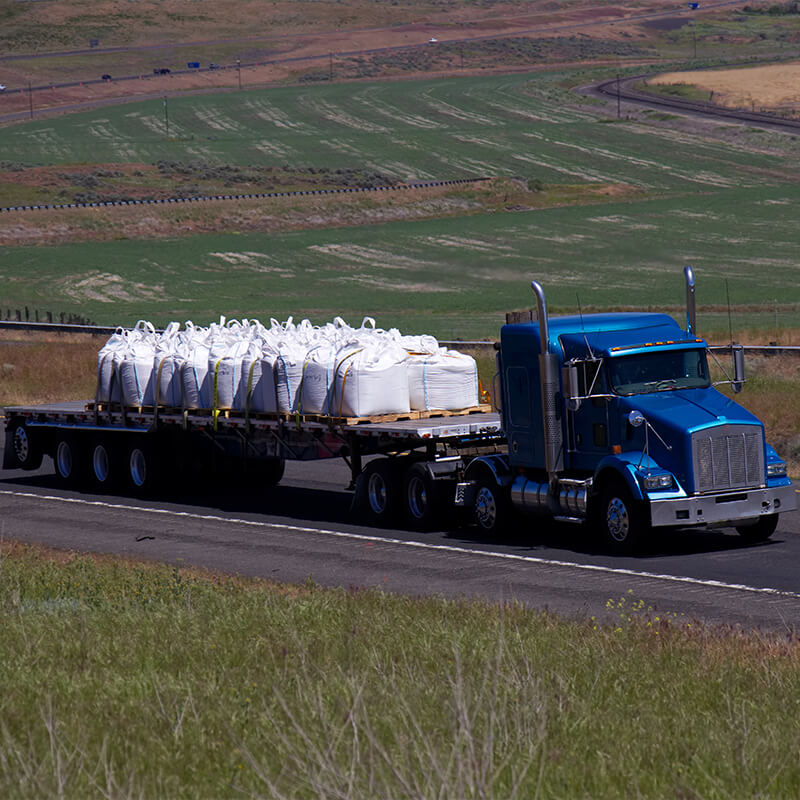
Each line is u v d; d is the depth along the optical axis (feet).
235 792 79.92
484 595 172.76
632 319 216.74
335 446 254.47
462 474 235.20
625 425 204.54
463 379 255.29
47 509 277.44
